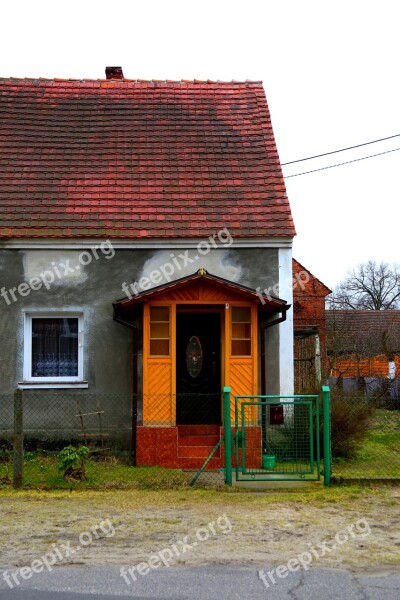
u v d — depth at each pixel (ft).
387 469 37.14
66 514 27.55
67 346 42.47
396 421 60.13
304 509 28.66
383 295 184.14
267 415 40.06
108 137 48.19
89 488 32.37
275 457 36.60
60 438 40.96
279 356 41.55
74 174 45.39
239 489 32.53
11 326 41.47
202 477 35.37
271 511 28.27
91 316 41.68
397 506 29.17
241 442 35.96
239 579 19.77
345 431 40.27
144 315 39.27
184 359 43.06
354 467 37.88
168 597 18.29
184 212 43.04
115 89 52.44
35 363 42.16
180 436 39.58
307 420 35.63
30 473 35.14
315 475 34.42
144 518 27.02
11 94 51.13
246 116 50.19
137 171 45.73
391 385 74.18
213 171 45.80
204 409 42.06
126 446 41.09
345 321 101.91
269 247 42.01
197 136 48.55
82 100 51.11
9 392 41.09
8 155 46.37
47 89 51.88
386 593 18.62
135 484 32.91
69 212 42.70
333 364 81.05
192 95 52.13
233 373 39.52
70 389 41.32
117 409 41.24
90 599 18.10
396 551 22.63
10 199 43.34
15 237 41.27
